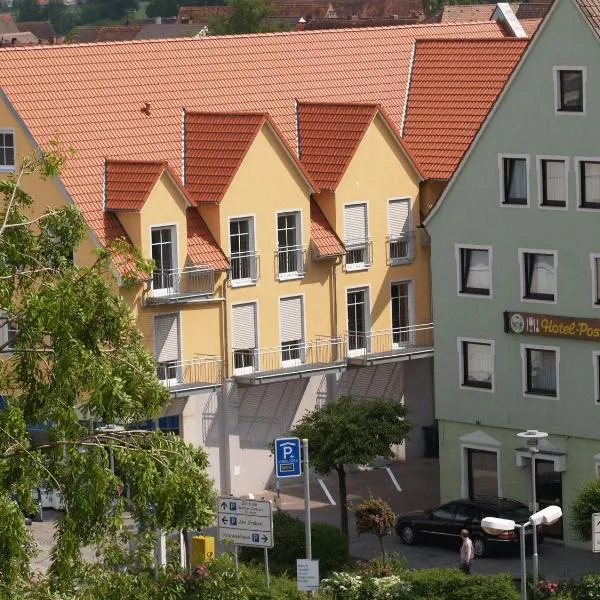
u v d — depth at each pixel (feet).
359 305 460.14
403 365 466.70
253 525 291.79
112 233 421.18
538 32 390.21
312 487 441.27
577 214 389.19
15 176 264.31
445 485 413.80
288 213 445.78
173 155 443.32
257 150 438.81
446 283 410.52
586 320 387.96
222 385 434.71
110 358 250.98
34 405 248.73
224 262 432.25
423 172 465.88
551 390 395.96
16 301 253.44
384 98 483.92
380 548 383.65
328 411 387.34
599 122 384.06
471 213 405.18
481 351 407.03
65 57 442.91
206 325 432.25
